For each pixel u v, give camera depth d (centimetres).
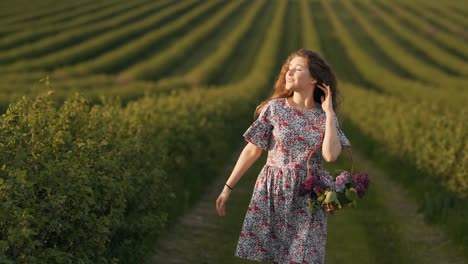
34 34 5062
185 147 1101
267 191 506
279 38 5928
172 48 5216
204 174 1218
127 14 6719
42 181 498
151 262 719
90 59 4594
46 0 7212
